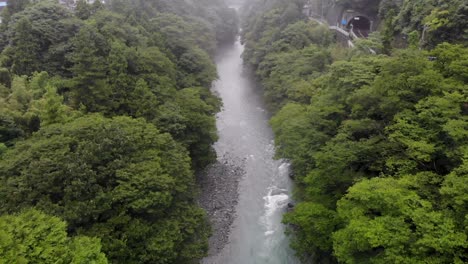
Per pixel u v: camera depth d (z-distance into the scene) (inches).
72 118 908.0
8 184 657.6
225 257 982.4
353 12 2119.8
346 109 949.2
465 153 530.9
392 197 526.9
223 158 1509.6
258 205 1205.1
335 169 760.3
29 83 1130.0
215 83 2476.6
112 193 692.7
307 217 765.9
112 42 1294.3
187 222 814.5
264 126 1811.0
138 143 847.1
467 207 483.5
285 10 2484.0
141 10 2185.0
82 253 530.0
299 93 1371.8
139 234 673.0
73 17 1455.5
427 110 645.3
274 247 1010.7
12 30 1330.0
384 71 808.3
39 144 725.9
